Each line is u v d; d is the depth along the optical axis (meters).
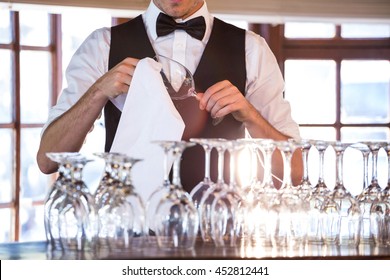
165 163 2.24
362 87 5.70
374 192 2.50
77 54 3.31
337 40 5.66
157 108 2.56
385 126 5.70
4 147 5.21
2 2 4.61
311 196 2.44
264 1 5.10
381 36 5.69
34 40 5.31
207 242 2.35
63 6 4.74
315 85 5.68
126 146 2.57
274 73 3.41
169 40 3.33
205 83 3.31
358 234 2.41
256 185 2.43
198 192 2.38
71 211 2.23
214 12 5.03
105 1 4.82
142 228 2.23
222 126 3.27
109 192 2.24
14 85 5.22
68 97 3.22
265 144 2.34
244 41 3.38
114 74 2.75
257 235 2.35
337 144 2.40
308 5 5.16
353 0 5.22
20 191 5.27
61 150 2.93
